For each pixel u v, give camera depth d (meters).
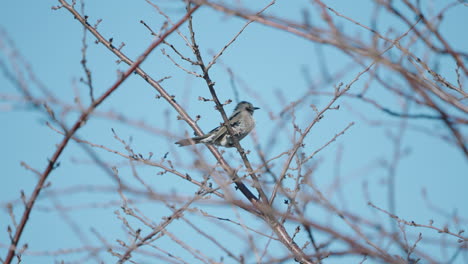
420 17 5.75
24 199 7.77
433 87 5.82
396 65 5.37
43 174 7.80
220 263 7.32
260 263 6.70
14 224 7.80
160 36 7.40
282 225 10.01
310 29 5.45
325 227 5.77
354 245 5.71
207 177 9.10
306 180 7.46
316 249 7.26
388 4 5.82
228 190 6.77
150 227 8.57
